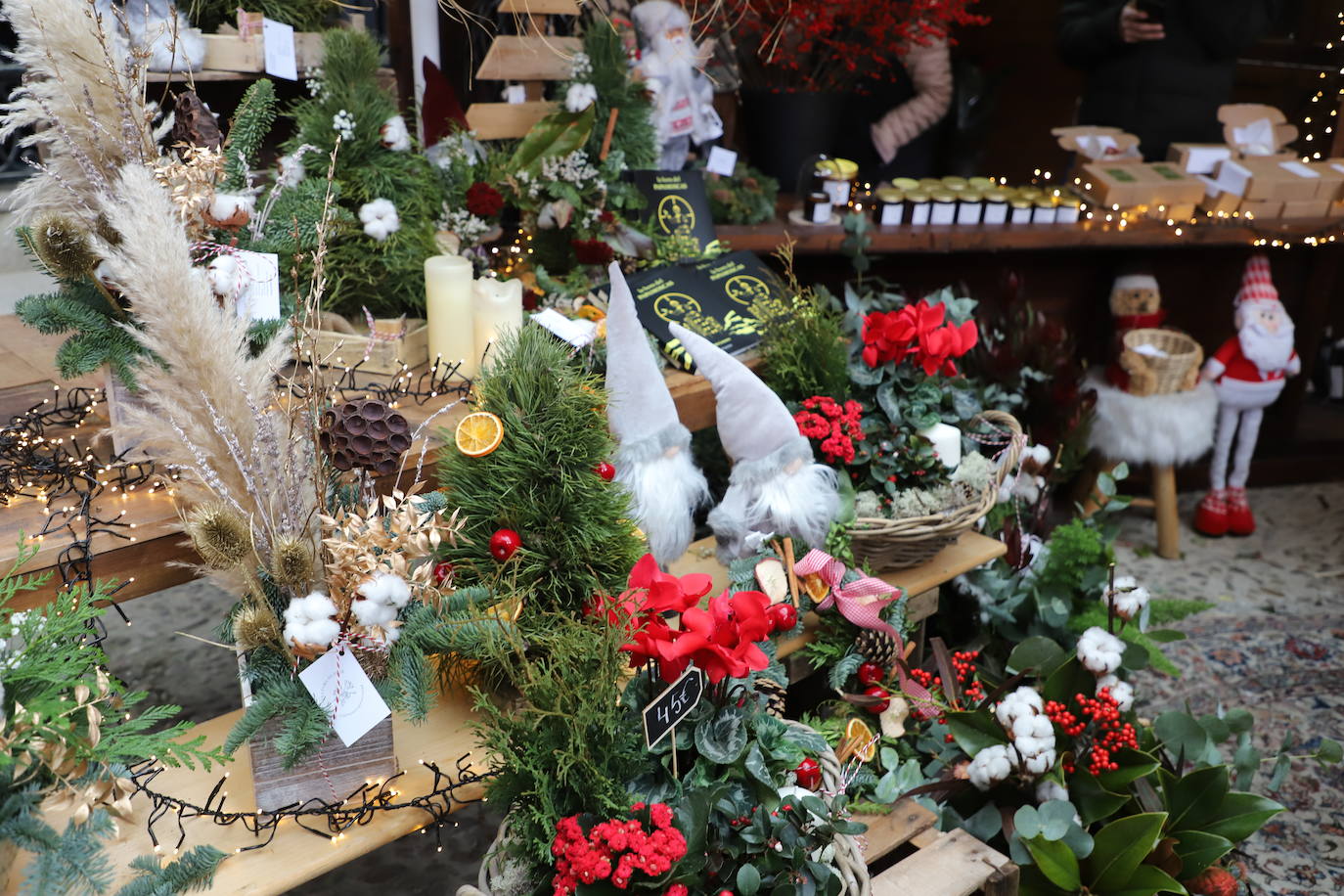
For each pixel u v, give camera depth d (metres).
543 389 1.48
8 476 1.58
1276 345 3.27
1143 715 2.59
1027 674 2.02
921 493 1.98
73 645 1.28
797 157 3.51
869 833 1.69
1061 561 2.28
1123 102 3.68
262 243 1.61
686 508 1.74
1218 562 3.40
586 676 1.32
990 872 1.59
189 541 1.49
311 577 1.25
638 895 1.25
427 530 1.30
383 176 2.04
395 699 1.30
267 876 1.29
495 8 2.87
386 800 1.39
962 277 3.50
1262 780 2.41
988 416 2.21
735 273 2.40
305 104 2.08
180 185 1.41
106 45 1.32
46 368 2.05
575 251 2.40
